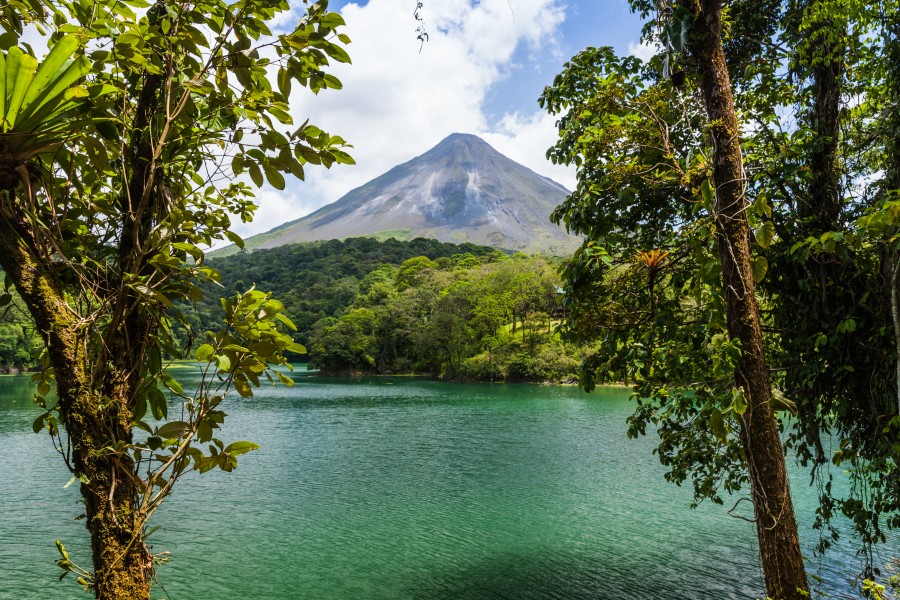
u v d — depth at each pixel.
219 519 17.34
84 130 1.82
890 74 5.68
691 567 13.54
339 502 19.17
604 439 31.31
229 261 198.25
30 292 1.66
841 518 15.96
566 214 5.88
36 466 23.50
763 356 3.87
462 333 81.25
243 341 2.07
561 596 12.03
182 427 1.93
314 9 2.03
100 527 1.61
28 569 13.18
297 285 146.38
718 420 3.90
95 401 1.68
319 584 12.70
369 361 93.69
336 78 2.12
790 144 5.65
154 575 1.75
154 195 2.00
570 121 6.36
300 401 52.50
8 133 1.62
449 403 49.94
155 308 1.87
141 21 1.96
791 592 3.58
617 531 16.25
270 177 2.13
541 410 44.25
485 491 20.62
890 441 5.25
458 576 13.12
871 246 5.44
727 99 4.11
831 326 5.43
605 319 5.62
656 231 6.03
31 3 1.92
